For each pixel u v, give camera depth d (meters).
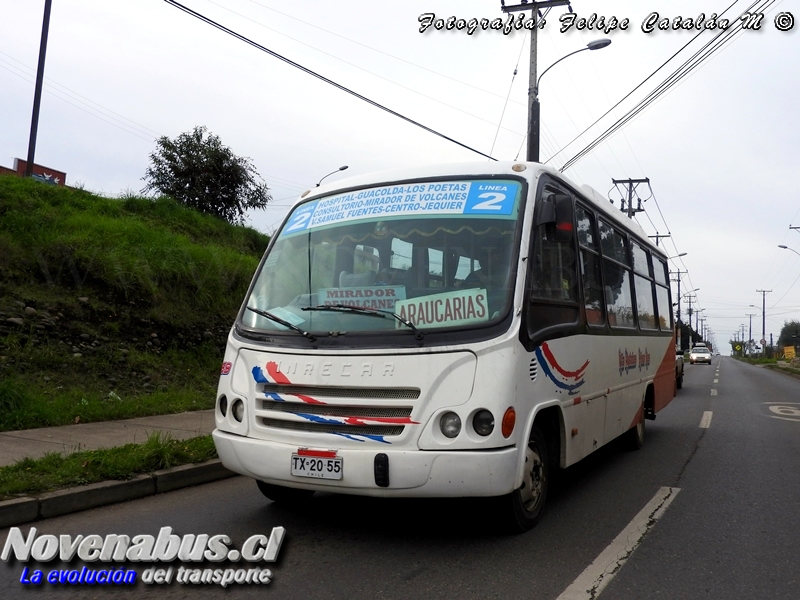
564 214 5.22
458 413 4.46
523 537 5.15
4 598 4.05
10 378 9.14
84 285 12.44
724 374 35.06
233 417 5.20
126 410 9.37
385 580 4.27
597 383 6.63
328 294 5.22
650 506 6.18
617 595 4.08
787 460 8.57
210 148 23.92
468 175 5.51
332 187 6.05
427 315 4.79
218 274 15.74
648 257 9.78
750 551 4.96
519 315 4.78
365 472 4.51
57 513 5.58
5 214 13.52
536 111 19.39
